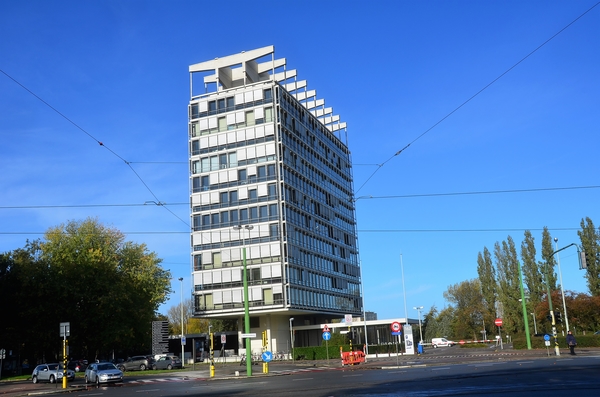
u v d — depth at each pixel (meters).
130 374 50.69
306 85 86.88
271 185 74.62
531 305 70.81
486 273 91.88
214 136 78.75
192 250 76.88
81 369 65.94
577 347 56.97
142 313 66.12
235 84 84.81
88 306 62.59
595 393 16.41
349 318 50.72
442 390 19.48
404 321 72.19
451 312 130.62
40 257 65.44
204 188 78.00
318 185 87.31
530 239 73.50
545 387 18.73
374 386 22.39
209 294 74.94
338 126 104.31
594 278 65.06
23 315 60.25
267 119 76.44
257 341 75.94
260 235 73.81
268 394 21.11
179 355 80.94
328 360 57.84
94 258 64.31
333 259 89.38
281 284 71.62
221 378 37.41
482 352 58.69
